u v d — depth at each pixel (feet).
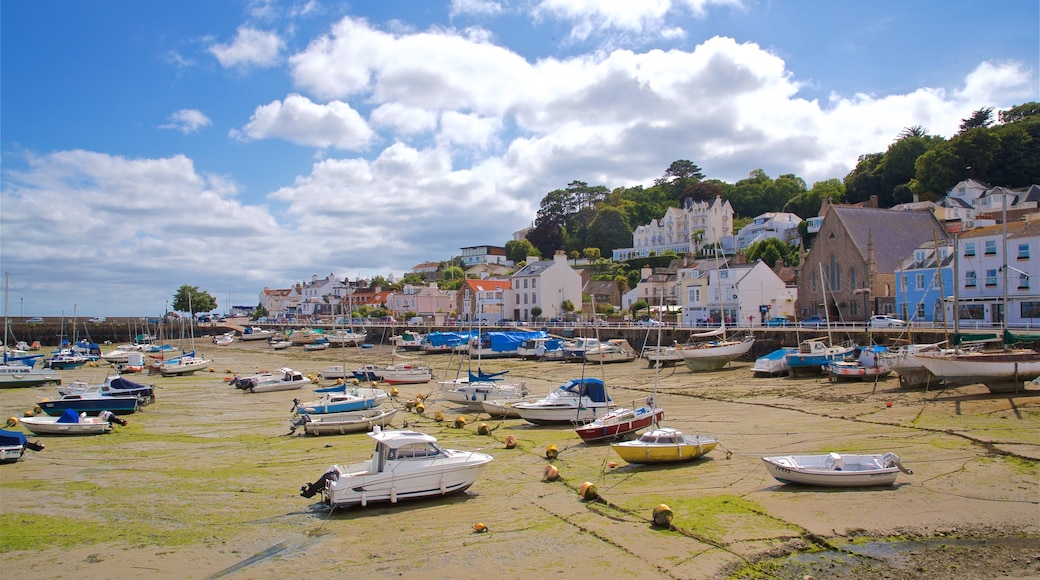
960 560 48.49
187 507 68.28
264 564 52.80
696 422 104.83
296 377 177.88
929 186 362.33
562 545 54.24
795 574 47.32
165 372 219.61
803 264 260.01
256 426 118.93
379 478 66.28
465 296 404.16
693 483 70.44
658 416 98.32
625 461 80.74
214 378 211.20
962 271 185.47
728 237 476.54
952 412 97.55
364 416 111.75
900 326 182.91
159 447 100.22
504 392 130.62
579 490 68.90
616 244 545.44
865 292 227.61
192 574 51.16
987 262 179.73
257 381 174.09
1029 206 277.03
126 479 80.38
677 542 53.47
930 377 120.16
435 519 62.18
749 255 379.14
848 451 79.41
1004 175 354.54
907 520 56.08
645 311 329.72
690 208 510.99
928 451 76.84
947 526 54.54
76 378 212.02
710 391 140.87
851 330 171.12
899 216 249.14
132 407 134.82
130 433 112.16
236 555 54.80
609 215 548.31
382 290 568.41
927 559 48.85
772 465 67.72
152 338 373.40
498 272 530.27
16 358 236.22
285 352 313.12
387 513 64.54
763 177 611.06
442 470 68.23
